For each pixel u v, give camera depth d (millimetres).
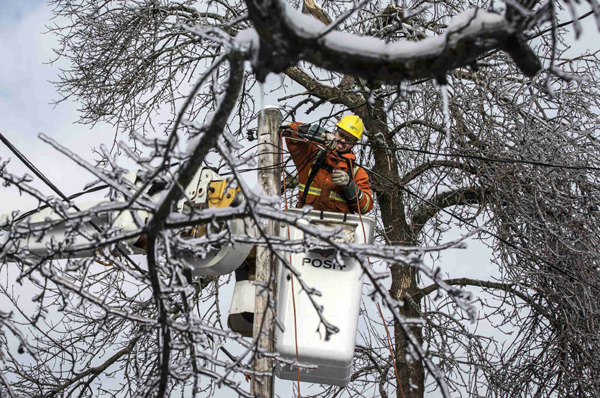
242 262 6816
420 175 10852
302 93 11102
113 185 4203
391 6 10344
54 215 6645
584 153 9992
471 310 4016
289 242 4340
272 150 7711
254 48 3410
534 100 9773
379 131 10906
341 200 7480
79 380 10219
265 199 4020
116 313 4746
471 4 10453
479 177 9891
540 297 10555
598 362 9977
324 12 9578
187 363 5184
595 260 9891
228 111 3646
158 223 4207
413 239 10797
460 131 9852
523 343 10422
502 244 9758
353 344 6555
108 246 4664
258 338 4824
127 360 10055
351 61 3453
